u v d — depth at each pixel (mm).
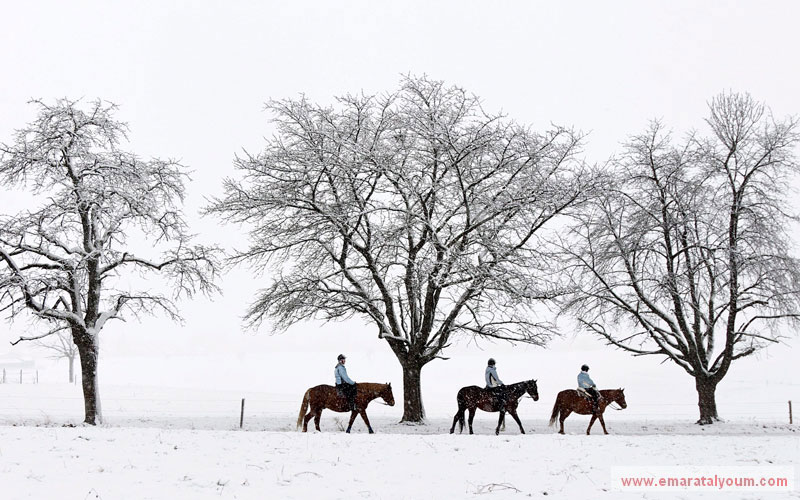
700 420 25859
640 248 24938
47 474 9914
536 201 22844
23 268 22453
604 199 25078
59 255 22641
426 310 24594
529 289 23109
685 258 25484
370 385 19359
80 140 23125
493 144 23375
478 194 23578
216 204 24438
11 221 21938
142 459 11469
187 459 11688
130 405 34062
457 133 23281
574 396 20812
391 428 23578
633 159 26062
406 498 9438
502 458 13008
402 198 24875
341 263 24891
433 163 24766
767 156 24672
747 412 33656
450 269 22734
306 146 24000
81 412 29609
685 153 25703
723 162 24641
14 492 8727
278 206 24125
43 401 34750
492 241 22766
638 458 13242
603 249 25422
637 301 25984
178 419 26828
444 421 26609
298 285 24859
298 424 18562
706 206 25156
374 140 24188
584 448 14672
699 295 25172
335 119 25047
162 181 24641
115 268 24141
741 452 14336
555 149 23672
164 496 8953
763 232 23922
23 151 22672
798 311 23578
